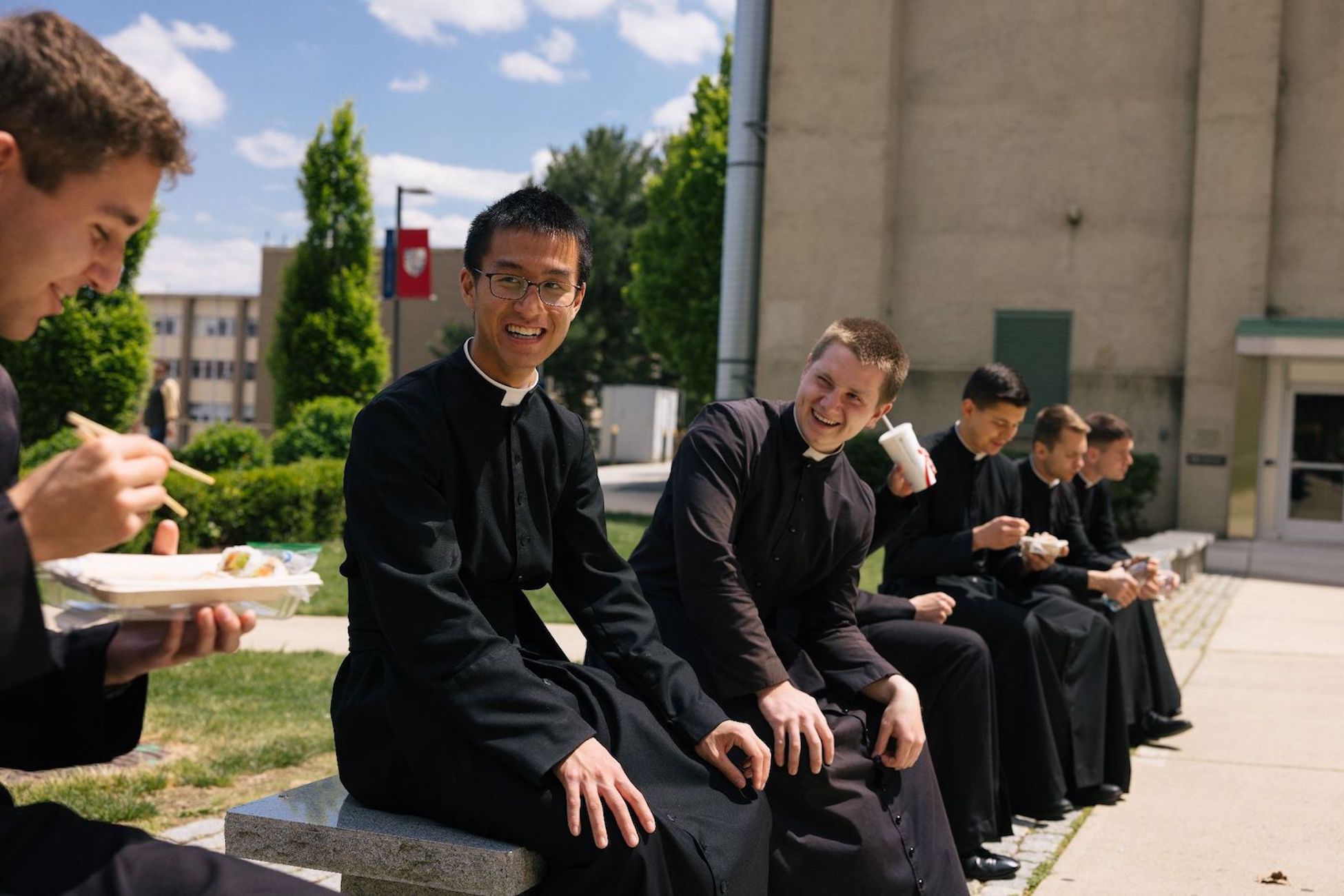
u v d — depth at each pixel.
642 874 2.25
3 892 1.44
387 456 2.41
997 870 3.76
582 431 2.76
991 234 18.31
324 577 10.83
